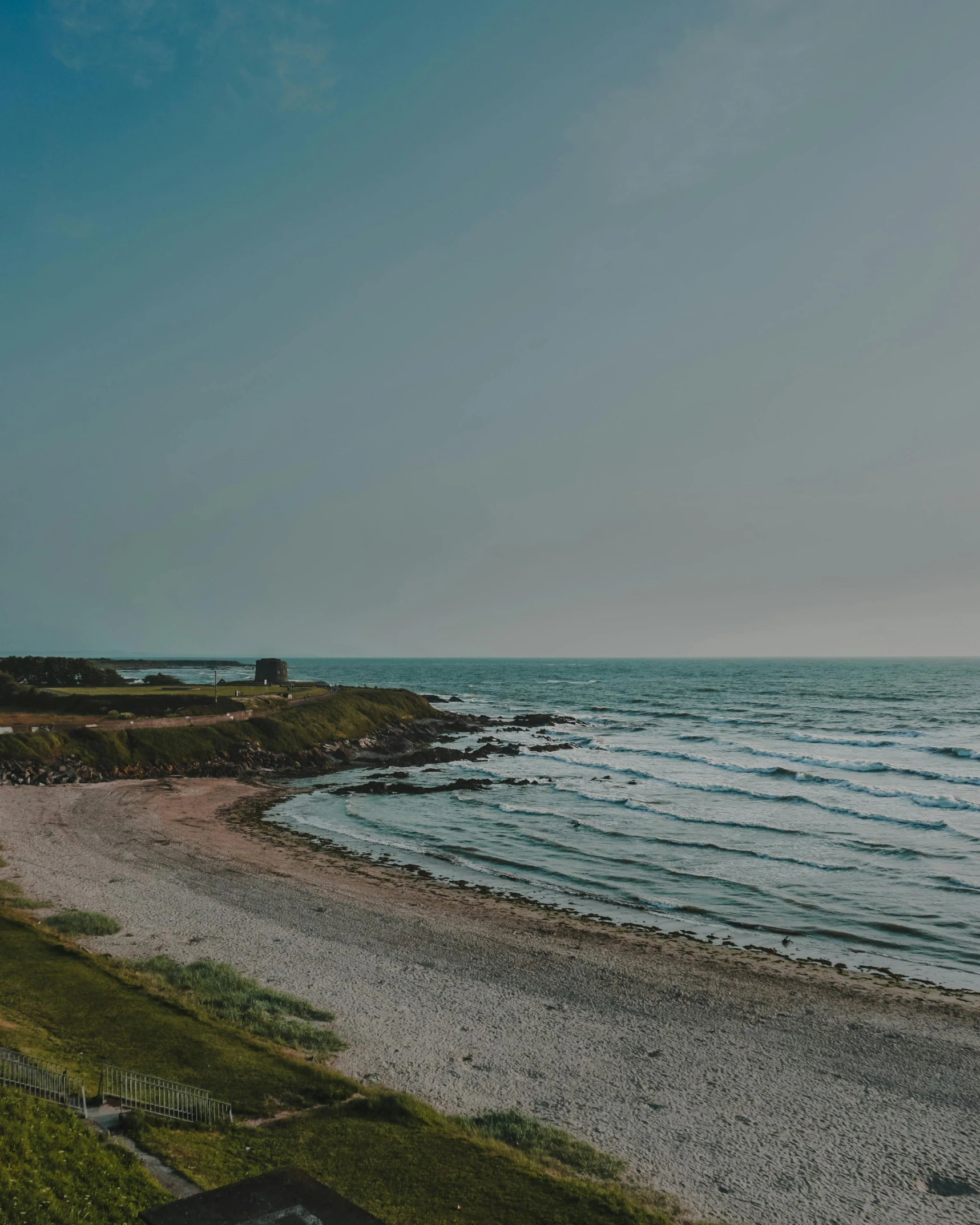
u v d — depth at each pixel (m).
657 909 37.84
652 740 104.88
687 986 29.27
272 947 31.45
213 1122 17.80
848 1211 17.05
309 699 99.44
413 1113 19.23
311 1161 16.61
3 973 25.42
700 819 56.19
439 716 119.19
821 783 70.94
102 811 54.28
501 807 60.88
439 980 29.19
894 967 31.20
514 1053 23.98
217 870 41.69
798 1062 23.88
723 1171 18.41
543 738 107.50
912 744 97.50
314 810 59.31
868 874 42.91
